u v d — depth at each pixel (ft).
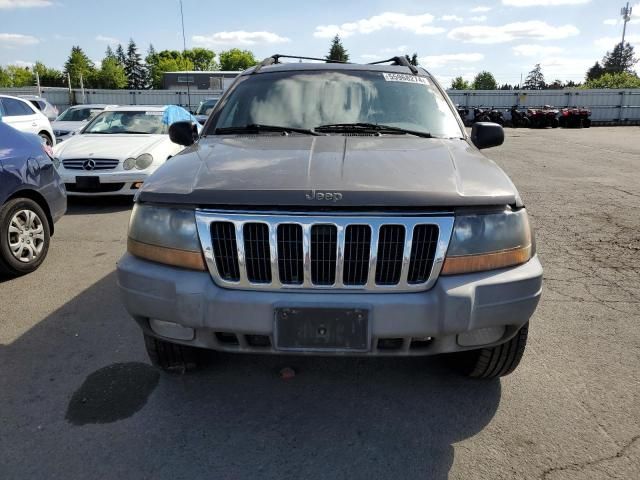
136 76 351.05
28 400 8.79
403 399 8.95
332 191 7.22
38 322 11.83
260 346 7.63
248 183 7.55
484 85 337.11
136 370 9.79
